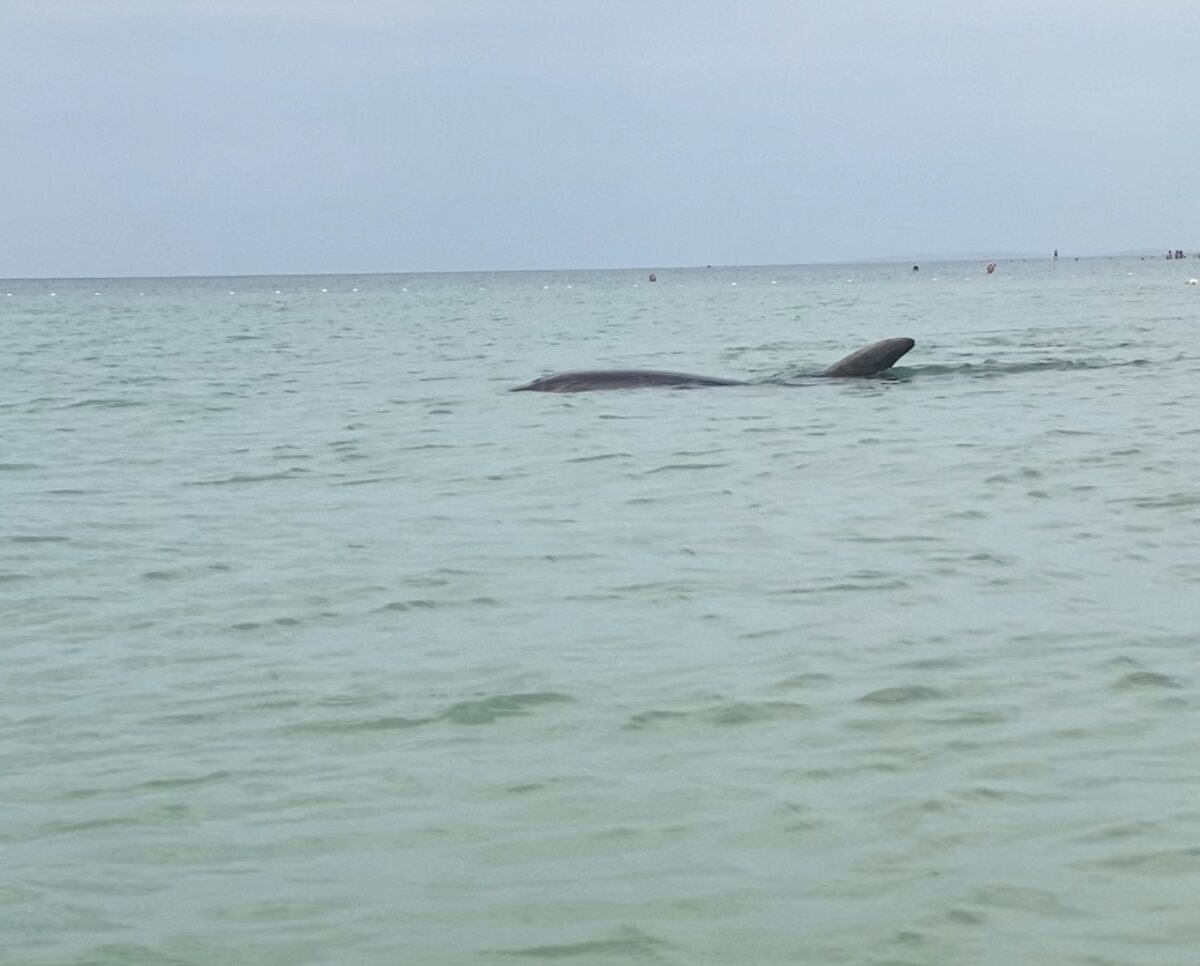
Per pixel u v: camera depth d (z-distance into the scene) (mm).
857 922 7988
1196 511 18906
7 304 137500
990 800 9625
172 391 37406
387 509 20219
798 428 27391
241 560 17016
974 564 16219
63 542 18156
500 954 7684
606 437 26750
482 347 55750
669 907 8188
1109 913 8047
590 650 13141
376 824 9375
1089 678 12094
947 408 30000
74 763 10531
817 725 11109
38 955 7691
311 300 144875
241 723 11336
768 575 15867
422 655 13062
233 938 7875
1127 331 56250
